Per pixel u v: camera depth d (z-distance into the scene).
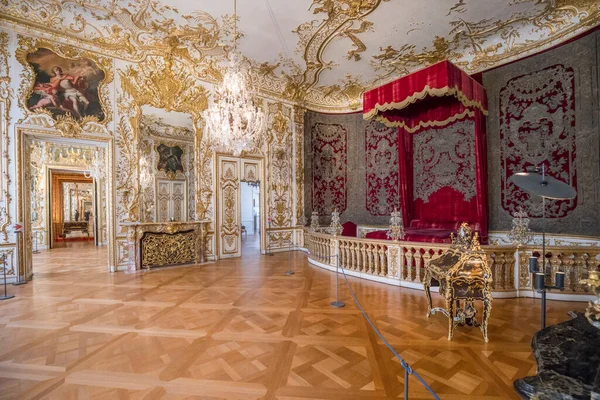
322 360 2.91
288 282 5.93
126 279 6.26
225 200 8.87
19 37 6.15
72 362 2.89
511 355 2.99
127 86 7.34
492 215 7.69
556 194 2.82
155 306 4.52
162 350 3.13
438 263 3.75
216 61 8.62
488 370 2.71
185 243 7.83
